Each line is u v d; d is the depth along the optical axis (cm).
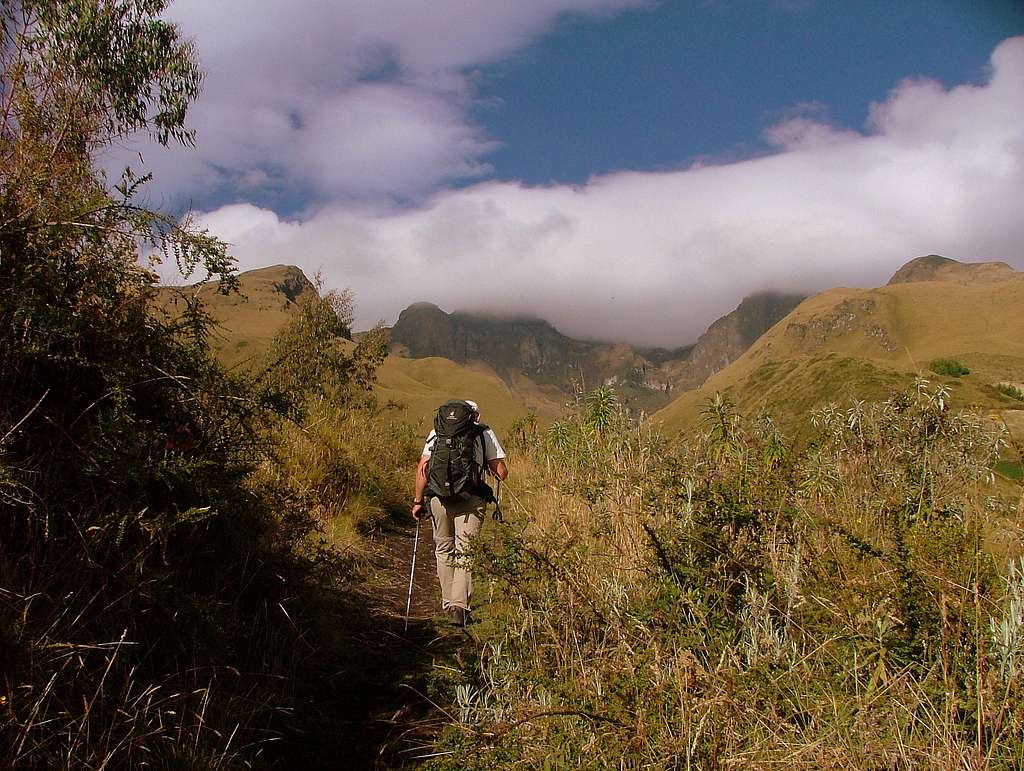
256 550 464
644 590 424
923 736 256
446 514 590
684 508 414
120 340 341
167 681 321
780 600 345
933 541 326
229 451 415
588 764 269
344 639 506
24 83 362
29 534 297
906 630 293
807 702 278
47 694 262
